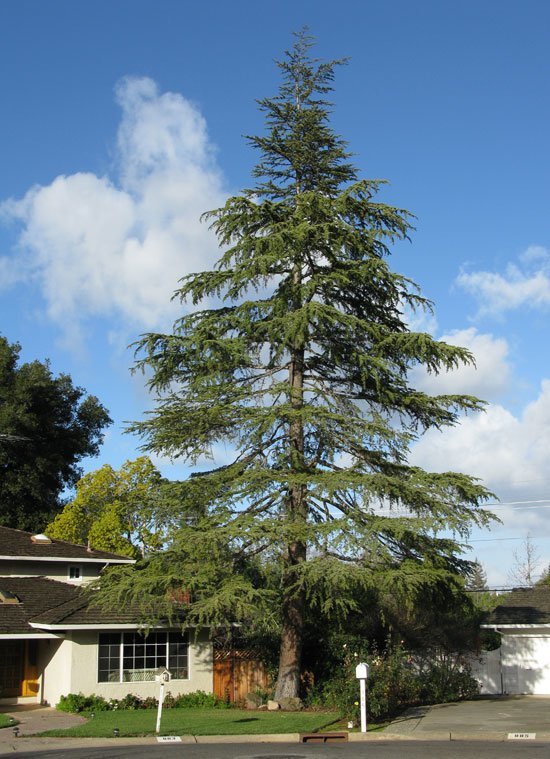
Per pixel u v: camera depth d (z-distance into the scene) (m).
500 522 25.16
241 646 28.47
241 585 22.25
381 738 19.33
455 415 26.89
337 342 26.61
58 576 33.44
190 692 26.91
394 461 26.23
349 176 28.50
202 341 24.88
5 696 27.20
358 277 26.11
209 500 24.78
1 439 47.44
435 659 30.20
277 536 22.64
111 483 49.62
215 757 15.23
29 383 52.38
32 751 16.91
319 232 25.70
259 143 28.22
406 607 27.02
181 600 26.84
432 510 24.53
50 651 27.27
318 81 28.77
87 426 58.75
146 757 15.30
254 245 25.53
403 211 26.55
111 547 45.50
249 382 26.70
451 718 22.89
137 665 26.55
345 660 24.75
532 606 36.31
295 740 19.11
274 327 25.31
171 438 26.00
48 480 54.59
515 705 27.14
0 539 33.97
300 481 23.84
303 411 24.45
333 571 22.02
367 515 24.12
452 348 25.31
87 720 22.50
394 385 26.89
